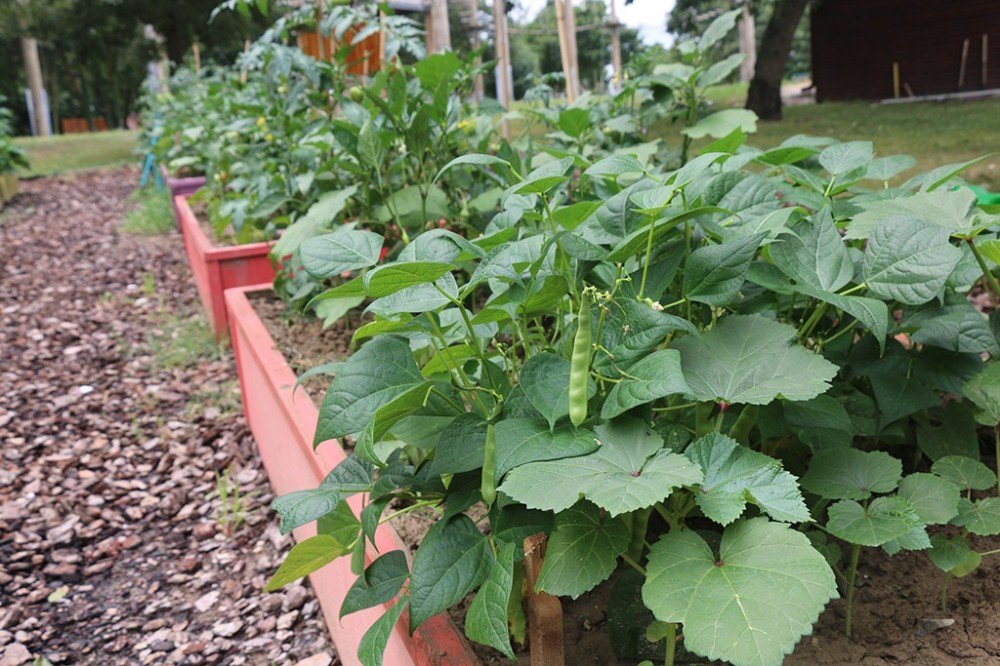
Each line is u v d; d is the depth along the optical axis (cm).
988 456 223
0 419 487
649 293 167
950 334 196
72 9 2031
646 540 200
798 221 183
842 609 180
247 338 387
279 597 318
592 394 157
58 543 364
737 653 121
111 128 4062
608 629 174
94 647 299
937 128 977
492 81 1503
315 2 468
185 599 323
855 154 222
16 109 3725
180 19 1848
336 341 392
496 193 354
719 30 374
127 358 581
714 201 191
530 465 146
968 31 1524
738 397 150
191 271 772
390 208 355
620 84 439
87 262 872
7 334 645
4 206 1273
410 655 184
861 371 204
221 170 724
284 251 365
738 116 361
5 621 312
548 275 158
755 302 188
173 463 430
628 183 342
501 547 158
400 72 330
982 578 184
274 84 483
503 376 181
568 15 517
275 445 358
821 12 1677
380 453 220
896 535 152
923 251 162
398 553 182
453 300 153
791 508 137
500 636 142
